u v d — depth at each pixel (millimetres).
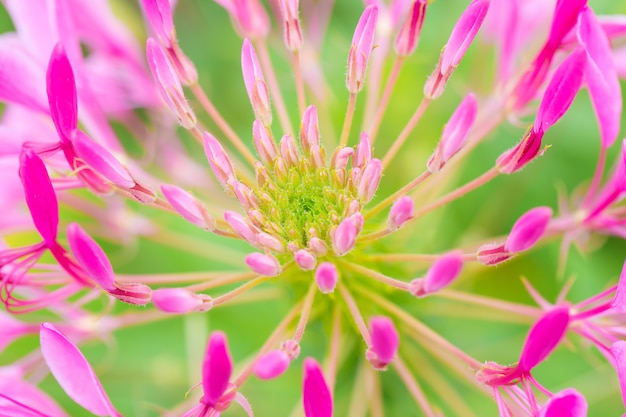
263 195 255
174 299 245
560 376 299
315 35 327
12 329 285
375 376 281
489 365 249
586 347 289
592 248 305
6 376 274
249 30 287
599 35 246
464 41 255
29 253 256
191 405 281
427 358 292
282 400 300
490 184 317
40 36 275
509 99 278
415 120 264
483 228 317
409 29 266
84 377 237
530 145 252
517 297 309
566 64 241
